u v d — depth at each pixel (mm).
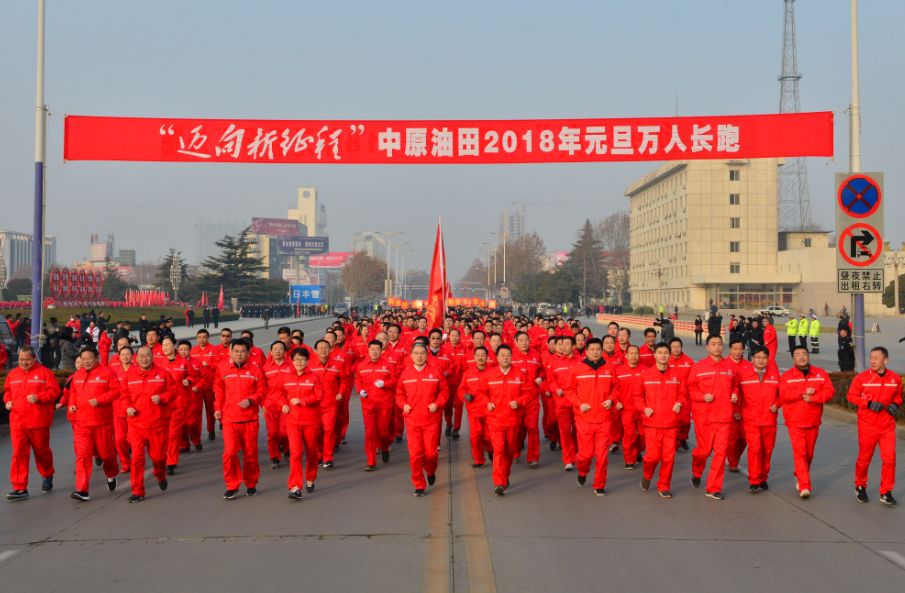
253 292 103938
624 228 130250
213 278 102938
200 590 6223
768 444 9555
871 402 8852
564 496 9383
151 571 6680
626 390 10922
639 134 17609
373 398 11062
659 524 8125
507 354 9281
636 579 6445
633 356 10953
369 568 6715
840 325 21859
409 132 17750
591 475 10664
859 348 17219
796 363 9289
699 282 87500
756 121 17375
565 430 10852
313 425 9430
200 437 12867
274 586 6293
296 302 100250
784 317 77500
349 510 8719
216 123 17672
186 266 114562
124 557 7070
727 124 17438
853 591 6207
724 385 9258
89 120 17516
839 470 10930
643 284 111000
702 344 41719
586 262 111188
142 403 9289
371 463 11016
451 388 13672
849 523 8195
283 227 199125
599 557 7012
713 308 42781
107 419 9500
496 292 128875
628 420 10930
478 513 8547
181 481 10352
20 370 9430
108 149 17516
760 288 88750
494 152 17750
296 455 9289
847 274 17109
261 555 7094
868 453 8992
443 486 9938
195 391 12508
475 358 9789
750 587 6281
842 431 14312
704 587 6277
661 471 9352
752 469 9531
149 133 17562
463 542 7453
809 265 84312
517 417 9461
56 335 22812
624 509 8750
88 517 8492
